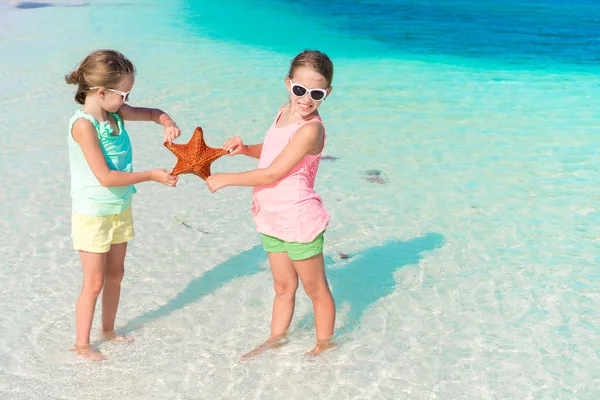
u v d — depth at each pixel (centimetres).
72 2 1530
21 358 390
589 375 382
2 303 442
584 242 532
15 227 542
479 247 526
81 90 364
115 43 1160
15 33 1205
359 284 477
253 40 1239
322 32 1340
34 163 666
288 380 377
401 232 550
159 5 1544
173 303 452
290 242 371
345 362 393
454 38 1316
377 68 1073
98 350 400
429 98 913
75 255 506
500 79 1022
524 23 1491
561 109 873
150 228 550
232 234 546
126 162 384
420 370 387
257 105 853
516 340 414
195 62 1062
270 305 452
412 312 444
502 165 683
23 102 844
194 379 377
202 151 371
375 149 724
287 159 357
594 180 648
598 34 1373
